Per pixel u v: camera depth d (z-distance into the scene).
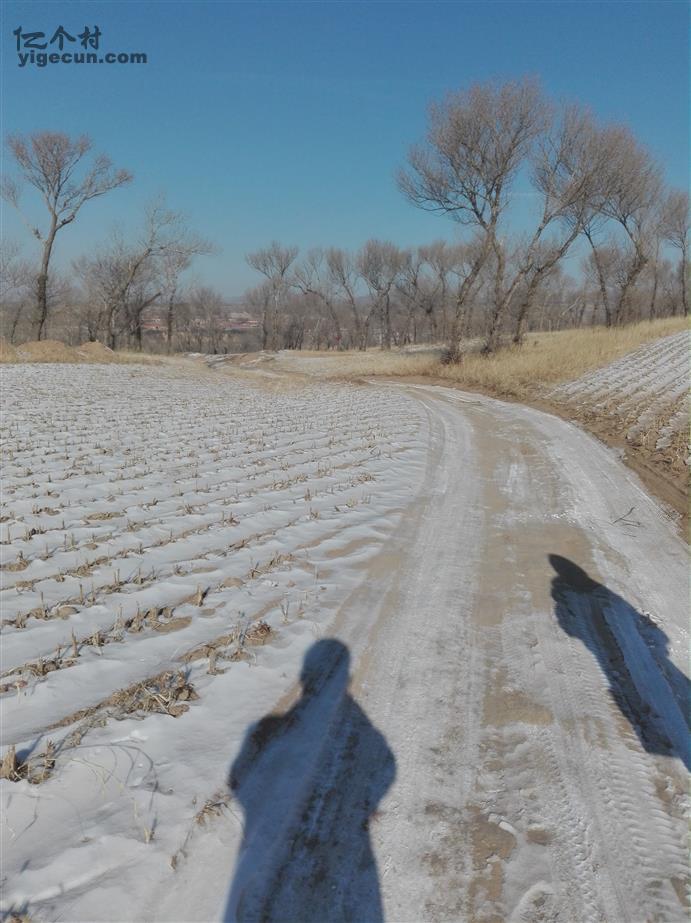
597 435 12.73
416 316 83.69
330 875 2.83
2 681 4.08
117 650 4.50
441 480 9.70
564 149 27.50
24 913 2.54
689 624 5.33
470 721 3.94
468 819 3.18
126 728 3.64
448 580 6.02
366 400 19.78
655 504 8.55
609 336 30.44
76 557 6.28
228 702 3.96
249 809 3.15
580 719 3.99
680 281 61.62
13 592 5.43
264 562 6.26
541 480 9.77
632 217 38.94
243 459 10.77
